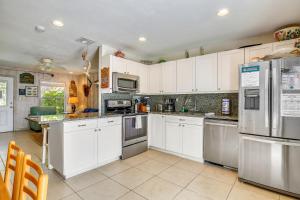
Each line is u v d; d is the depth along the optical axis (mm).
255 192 1962
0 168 2539
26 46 3264
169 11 1988
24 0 1744
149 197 1850
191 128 2910
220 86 2881
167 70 3605
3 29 2480
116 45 3230
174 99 3812
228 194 1915
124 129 2977
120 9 1938
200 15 2086
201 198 1834
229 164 2496
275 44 2387
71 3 1809
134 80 3404
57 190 1969
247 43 2916
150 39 2928
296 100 1803
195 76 3186
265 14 2059
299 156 1812
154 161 2883
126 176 2332
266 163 1994
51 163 2533
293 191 1838
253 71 2066
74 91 6926
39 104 6102
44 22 2262
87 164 2443
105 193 1919
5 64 4988
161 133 3359
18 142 4066
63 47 3318
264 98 1981
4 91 5375
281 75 1875
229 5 1862
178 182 2176
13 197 950
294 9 1939
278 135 1901
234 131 2443
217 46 3217
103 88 3105
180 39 2926
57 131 2348
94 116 2592
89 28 2461
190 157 2971
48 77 6316
